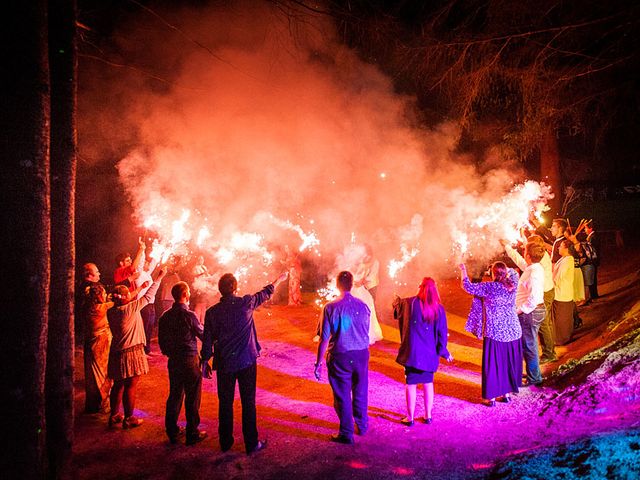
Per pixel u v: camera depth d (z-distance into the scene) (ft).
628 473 11.96
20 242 12.73
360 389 19.03
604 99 45.96
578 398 18.93
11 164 12.66
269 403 22.81
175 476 16.19
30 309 12.86
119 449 18.21
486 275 29.60
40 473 13.19
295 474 16.05
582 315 36.37
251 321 18.19
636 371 18.57
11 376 12.63
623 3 37.73
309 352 31.45
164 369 28.40
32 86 12.92
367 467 16.29
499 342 20.94
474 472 15.10
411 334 19.69
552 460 14.07
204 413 22.00
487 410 20.76
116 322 19.94
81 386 25.27
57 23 14.96
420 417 20.59
